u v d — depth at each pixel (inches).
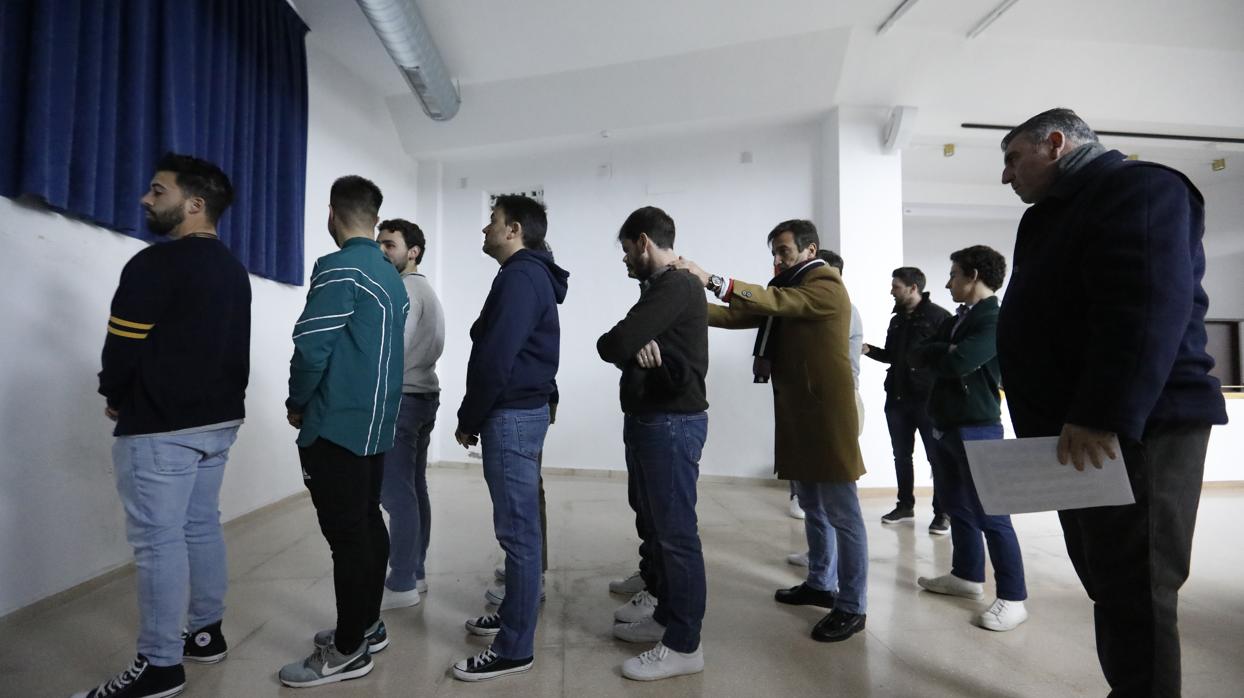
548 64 162.4
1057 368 45.2
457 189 200.7
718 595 87.0
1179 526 41.1
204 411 58.6
